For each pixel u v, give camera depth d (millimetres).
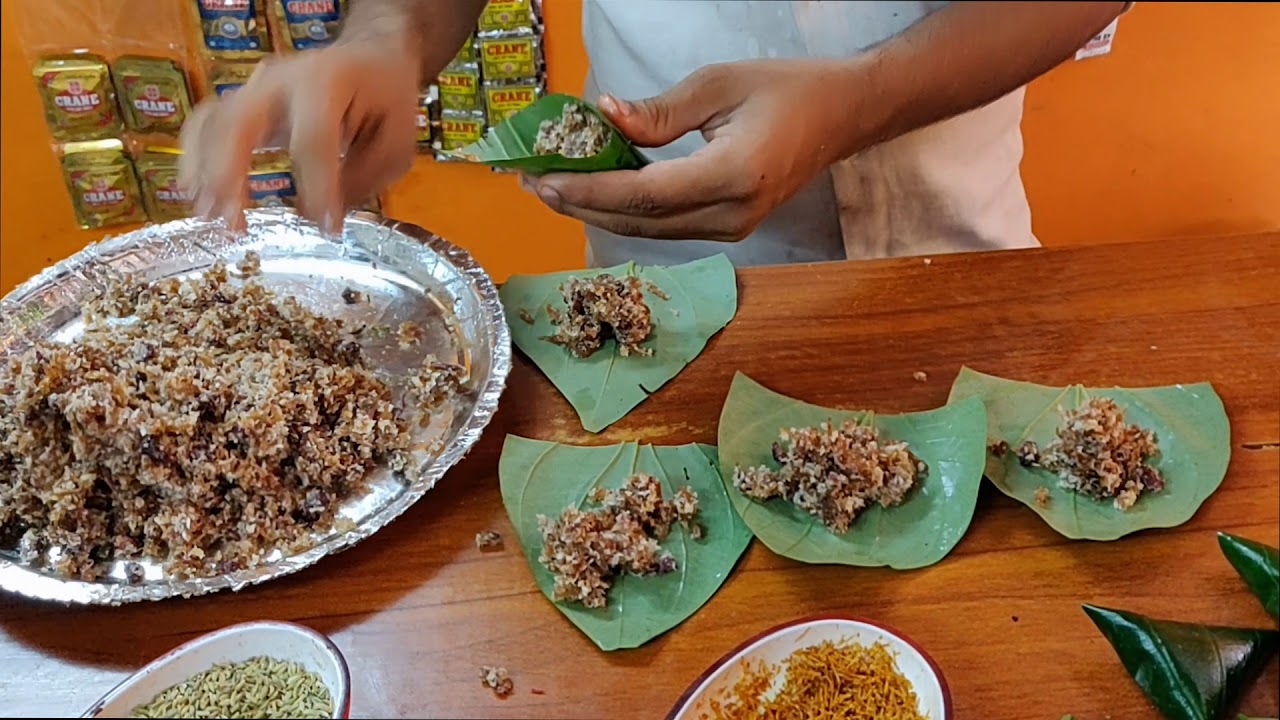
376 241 594
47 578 427
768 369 527
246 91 538
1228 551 380
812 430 461
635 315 533
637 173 485
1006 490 449
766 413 490
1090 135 621
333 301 573
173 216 969
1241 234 590
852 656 389
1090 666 387
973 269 581
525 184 526
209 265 594
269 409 456
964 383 502
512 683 393
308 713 362
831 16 475
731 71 485
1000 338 535
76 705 393
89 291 572
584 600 417
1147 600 409
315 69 534
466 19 623
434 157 964
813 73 477
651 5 578
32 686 400
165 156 934
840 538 437
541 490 464
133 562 444
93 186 938
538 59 922
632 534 429
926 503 448
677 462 476
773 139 471
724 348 542
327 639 372
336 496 469
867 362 527
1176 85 542
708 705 377
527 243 1020
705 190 481
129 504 446
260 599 430
